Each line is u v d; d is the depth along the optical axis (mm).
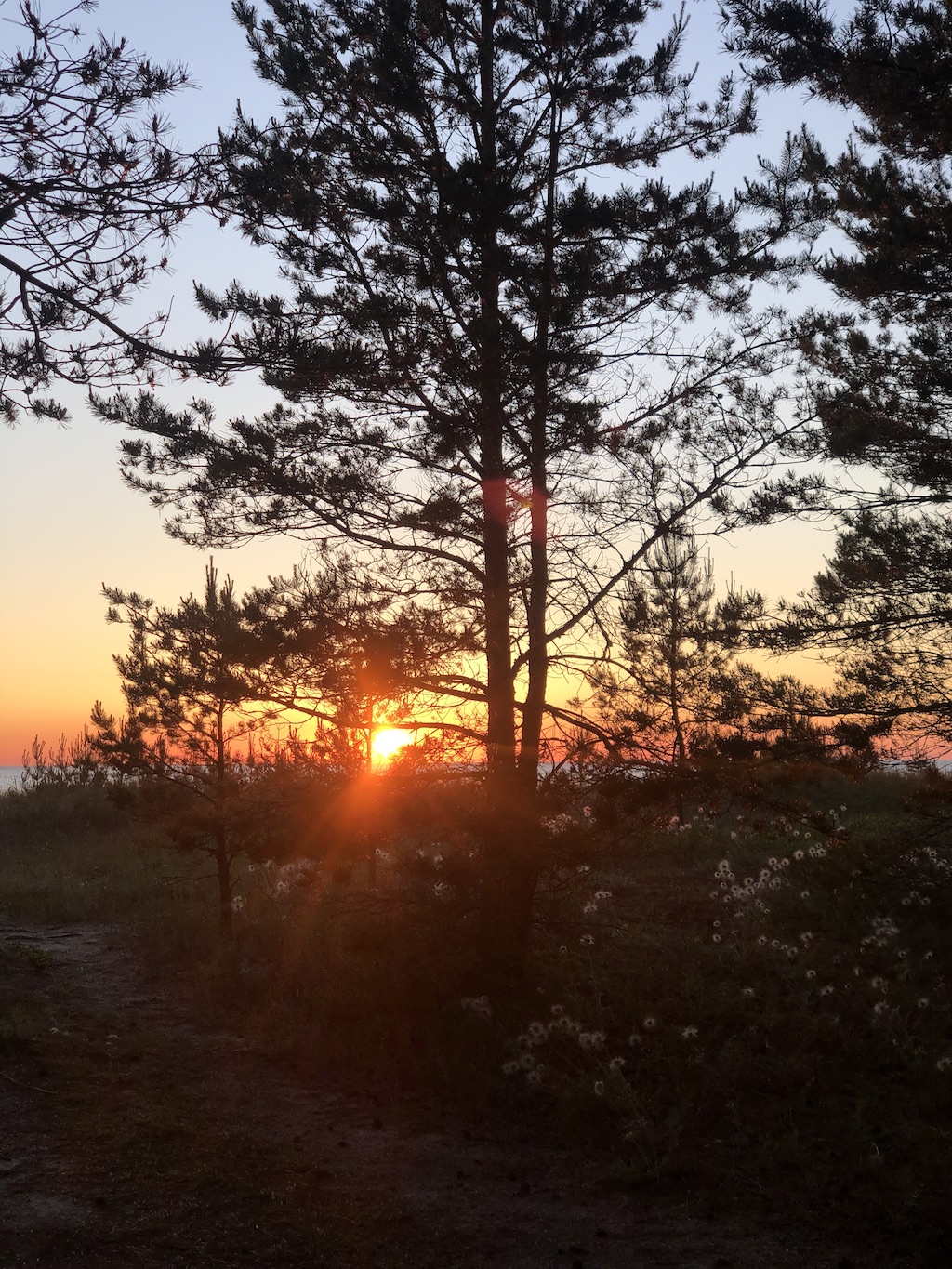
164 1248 4902
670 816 9414
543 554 10008
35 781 26891
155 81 4695
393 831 9297
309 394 8977
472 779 9547
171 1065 8078
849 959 9984
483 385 9125
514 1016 8617
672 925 11570
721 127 9930
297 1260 4926
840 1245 5207
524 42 9359
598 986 9148
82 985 10742
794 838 15312
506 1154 6555
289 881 13102
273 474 9281
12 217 4676
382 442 9492
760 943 10109
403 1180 6078
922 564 9508
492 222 8945
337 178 8977
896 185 9938
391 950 9461
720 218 9531
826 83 9320
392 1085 7844
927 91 8969
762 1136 6527
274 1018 9211
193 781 13359
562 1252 5184
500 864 8898
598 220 9086
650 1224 5527
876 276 9383
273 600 9508
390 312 8570
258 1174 5949
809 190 9898
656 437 9766
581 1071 7348
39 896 15945
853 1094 7137
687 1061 7473
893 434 9516
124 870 17906
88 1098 6988
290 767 10641
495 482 9703
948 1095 6773
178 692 12031
